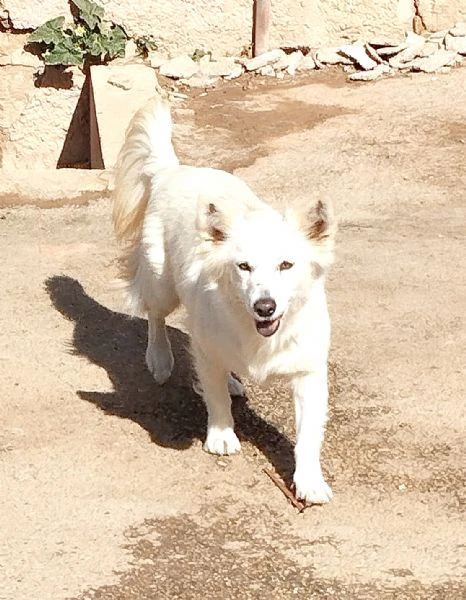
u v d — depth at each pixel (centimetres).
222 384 392
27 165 740
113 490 380
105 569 356
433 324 455
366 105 686
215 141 641
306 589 353
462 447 397
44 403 413
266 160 609
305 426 380
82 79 732
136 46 757
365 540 366
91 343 446
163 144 430
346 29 775
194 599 349
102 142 633
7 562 357
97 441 397
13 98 731
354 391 420
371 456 394
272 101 704
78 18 733
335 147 620
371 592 352
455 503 378
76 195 573
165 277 412
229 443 394
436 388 421
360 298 471
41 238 526
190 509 374
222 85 737
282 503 377
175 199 409
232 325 376
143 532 367
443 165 589
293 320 372
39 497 377
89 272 493
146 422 407
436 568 358
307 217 370
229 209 371
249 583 354
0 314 461
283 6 766
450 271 489
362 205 552
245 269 365
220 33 770
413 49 748
